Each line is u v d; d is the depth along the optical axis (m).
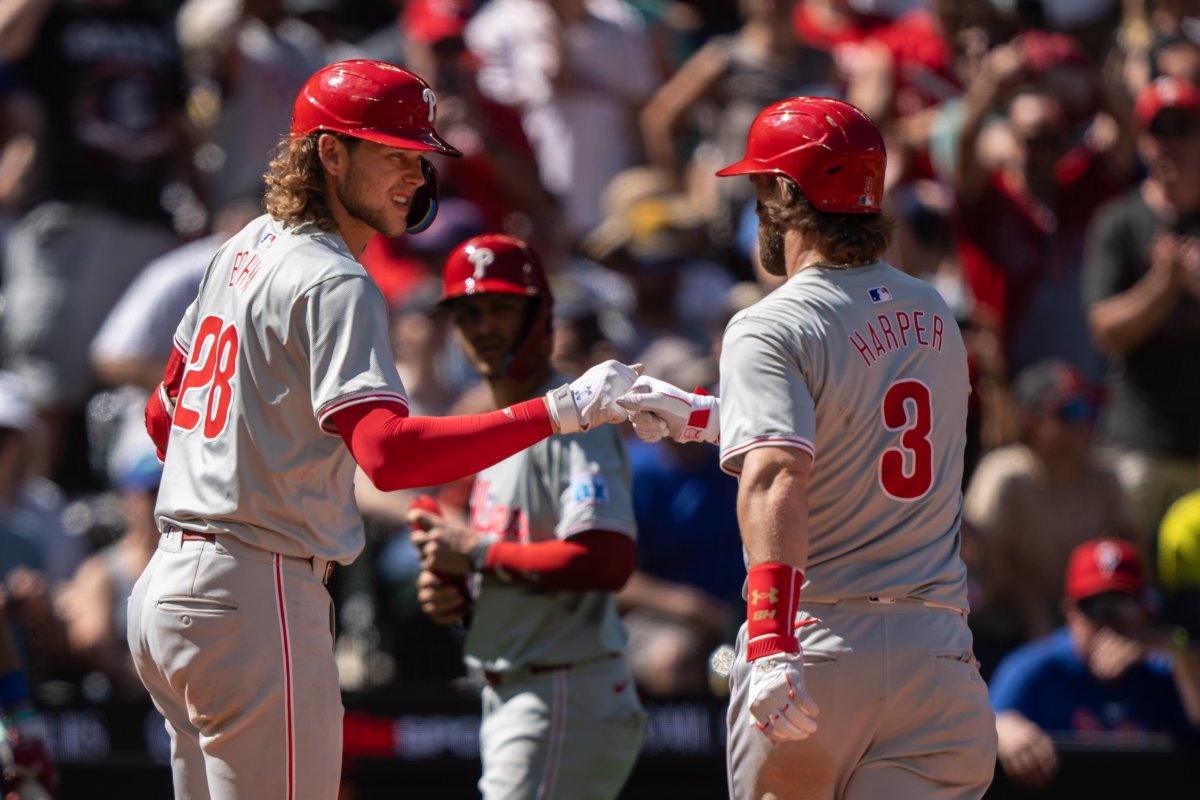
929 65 32.88
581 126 33.28
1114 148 30.89
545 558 16.33
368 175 13.12
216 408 12.91
